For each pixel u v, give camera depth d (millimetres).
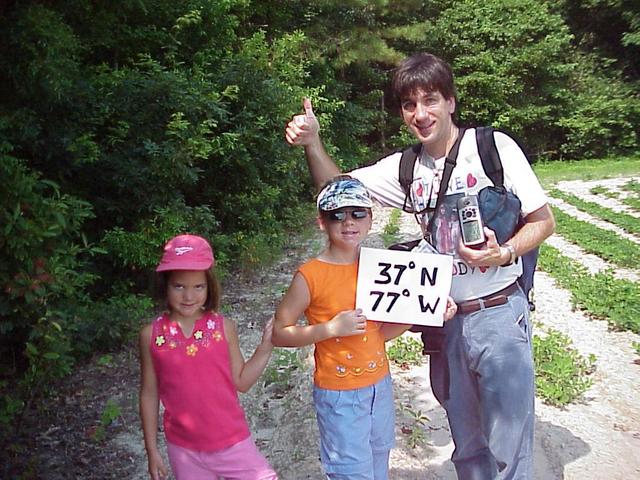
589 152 24922
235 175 9844
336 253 2973
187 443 3000
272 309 7531
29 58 5781
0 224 4113
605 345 6293
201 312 3041
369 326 2957
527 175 2875
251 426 4812
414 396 5262
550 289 8148
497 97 24078
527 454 3023
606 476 4059
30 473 4062
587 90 25188
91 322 6125
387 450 3088
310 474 4117
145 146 7539
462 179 2922
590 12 26531
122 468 4293
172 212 7723
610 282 7789
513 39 24156
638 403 5074
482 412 3068
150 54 9836
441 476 4070
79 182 7535
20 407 4824
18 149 6473
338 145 18859
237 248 9391
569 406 5027
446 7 25266
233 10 13711
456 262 2965
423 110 2865
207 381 2965
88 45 8336
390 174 3203
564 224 11812
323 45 18062
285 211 12172
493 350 2936
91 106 7359
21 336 5152
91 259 7387
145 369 3043
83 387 5512
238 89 9547
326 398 2938
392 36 20266
